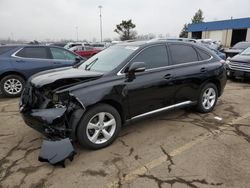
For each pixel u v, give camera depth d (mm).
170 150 3855
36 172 3291
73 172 3285
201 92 5312
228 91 7879
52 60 7793
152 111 4508
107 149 3896
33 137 4371
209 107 5582
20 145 4066
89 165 3443
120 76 4016
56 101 3506
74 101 3510
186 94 5027
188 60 5105
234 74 9516
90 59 5004
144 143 4098
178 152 3787
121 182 3072
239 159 3562
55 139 3465
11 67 7148
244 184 2998
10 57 7199
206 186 2967
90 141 3744
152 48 4566
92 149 3846
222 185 2982
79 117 3551
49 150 3381
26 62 7363
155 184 3023
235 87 8578
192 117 5309
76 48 17953
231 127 4750
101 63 4520
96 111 3725
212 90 5598
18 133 4551
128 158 3627
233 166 3383
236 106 6125
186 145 4016
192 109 5641
